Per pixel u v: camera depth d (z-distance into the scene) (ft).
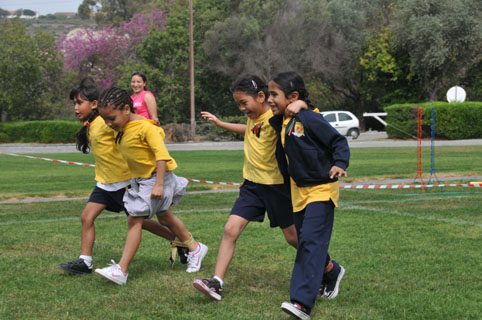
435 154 65.46
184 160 62.75
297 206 13.00
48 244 20.03
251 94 13.64
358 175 42.91
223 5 140.77
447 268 16.01
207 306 12.97
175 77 132.36
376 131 134.10
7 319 12.18
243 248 18.90
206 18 135.74
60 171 53.62
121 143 15.16
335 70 131.64
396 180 39.96
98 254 18.52
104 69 156.46
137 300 13.51
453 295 13.60
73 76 136.67
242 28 126.72
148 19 157.07
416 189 34.63
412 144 87.51
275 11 131.95
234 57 128.47
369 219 24.08
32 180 44.70
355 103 147.23
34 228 23.26
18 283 15.08
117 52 157.28
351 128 104.58
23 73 127.03
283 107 12.86
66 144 116.16
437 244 19.07
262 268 16.43
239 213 14.10
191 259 16.37
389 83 134.41
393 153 68.03
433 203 28.53
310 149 12.37
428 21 116.47
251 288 14.51
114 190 16.25
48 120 130.72
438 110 98.27
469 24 115.85
